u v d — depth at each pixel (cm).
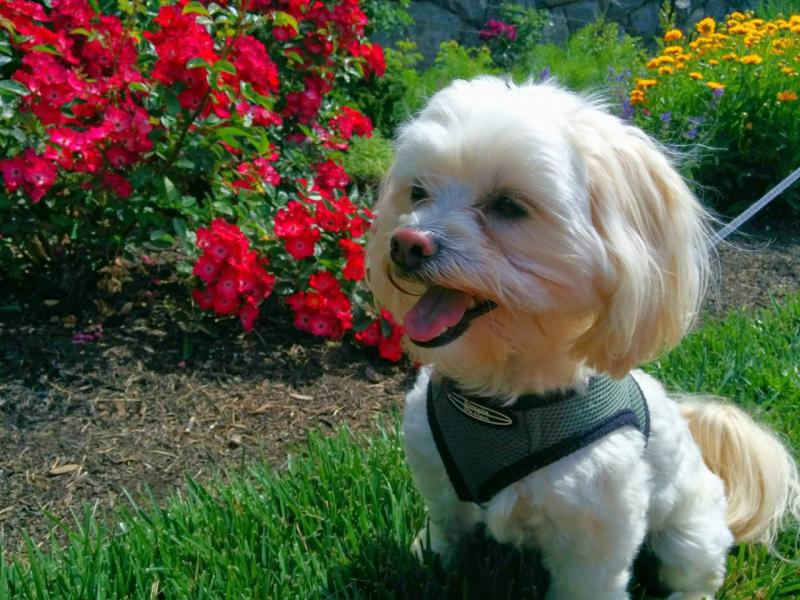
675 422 54
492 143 43
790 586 55
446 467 49
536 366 46
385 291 50
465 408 47
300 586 52
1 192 77
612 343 44
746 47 157
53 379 72
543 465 45
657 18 259
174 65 77
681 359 82
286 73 104
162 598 52
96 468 64
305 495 60
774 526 59
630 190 45
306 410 73
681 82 148
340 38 106
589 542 47
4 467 63
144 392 72
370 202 94
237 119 82
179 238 82
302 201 85
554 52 212
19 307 78
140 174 78
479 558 56
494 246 44
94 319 79
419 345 45
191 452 67
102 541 55
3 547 56
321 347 82
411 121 51
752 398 77
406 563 55
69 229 78
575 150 44
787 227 131
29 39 78
